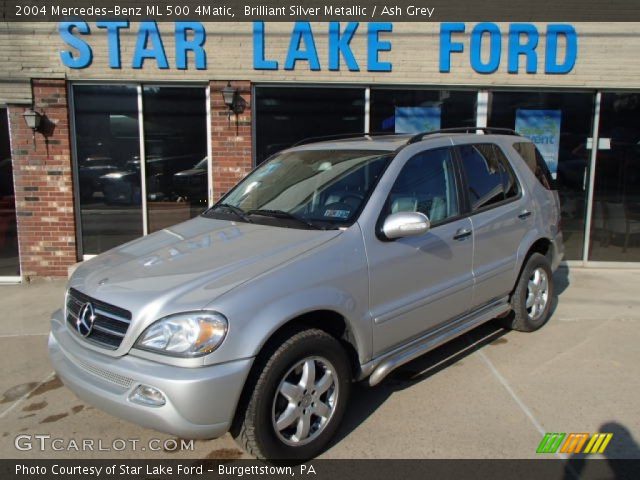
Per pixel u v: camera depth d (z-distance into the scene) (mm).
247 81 7586
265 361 2996
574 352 4816
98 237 7902
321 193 3918
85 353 3127
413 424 3650
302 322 3316
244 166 7750
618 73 7723
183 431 2791
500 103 7922
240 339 2869
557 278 7543
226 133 7691
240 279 3037
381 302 3605
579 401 3936
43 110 7508
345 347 3557
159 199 7898
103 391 2951
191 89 7715
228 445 3506
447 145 4410
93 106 7668
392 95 7840
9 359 4922
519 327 5168
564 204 8172
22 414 3934
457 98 7887
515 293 5047
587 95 7926
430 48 7629
